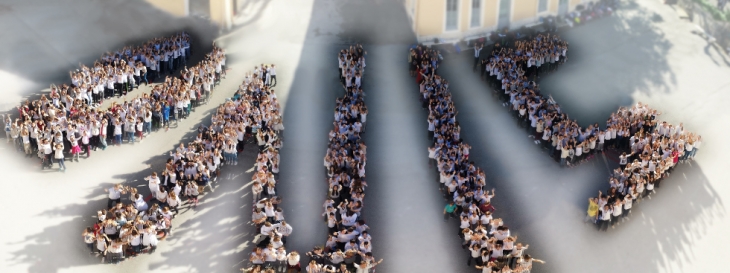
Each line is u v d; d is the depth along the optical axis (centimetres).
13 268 3114
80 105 4012
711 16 5700
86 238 3175
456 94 4650
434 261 3300
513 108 4378
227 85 4603
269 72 4625
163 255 3250
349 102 4172
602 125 4469
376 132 4231
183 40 4816
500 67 4562
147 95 4091
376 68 4944
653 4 6097
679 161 4159
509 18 5444
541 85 4862
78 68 4666
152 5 5316
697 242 3569
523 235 3506
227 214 3516
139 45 4938
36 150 3844
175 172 3559
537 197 3772
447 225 3516
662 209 3775
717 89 4972
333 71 4866
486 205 3403
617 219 3591
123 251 3189
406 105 4525
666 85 4984
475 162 4009
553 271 3309
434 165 3894
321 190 3728
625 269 3366
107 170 3762
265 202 3334
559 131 4003
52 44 4872
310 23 5491
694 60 5316
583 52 5325
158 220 3284
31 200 3509
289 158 3975
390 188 3762
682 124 4297
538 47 4894
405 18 5616
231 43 5144
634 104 4716
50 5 5272
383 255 3325
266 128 4034
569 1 5694
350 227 3250
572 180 3912
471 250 3212
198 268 3198
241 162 3881
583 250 3447
